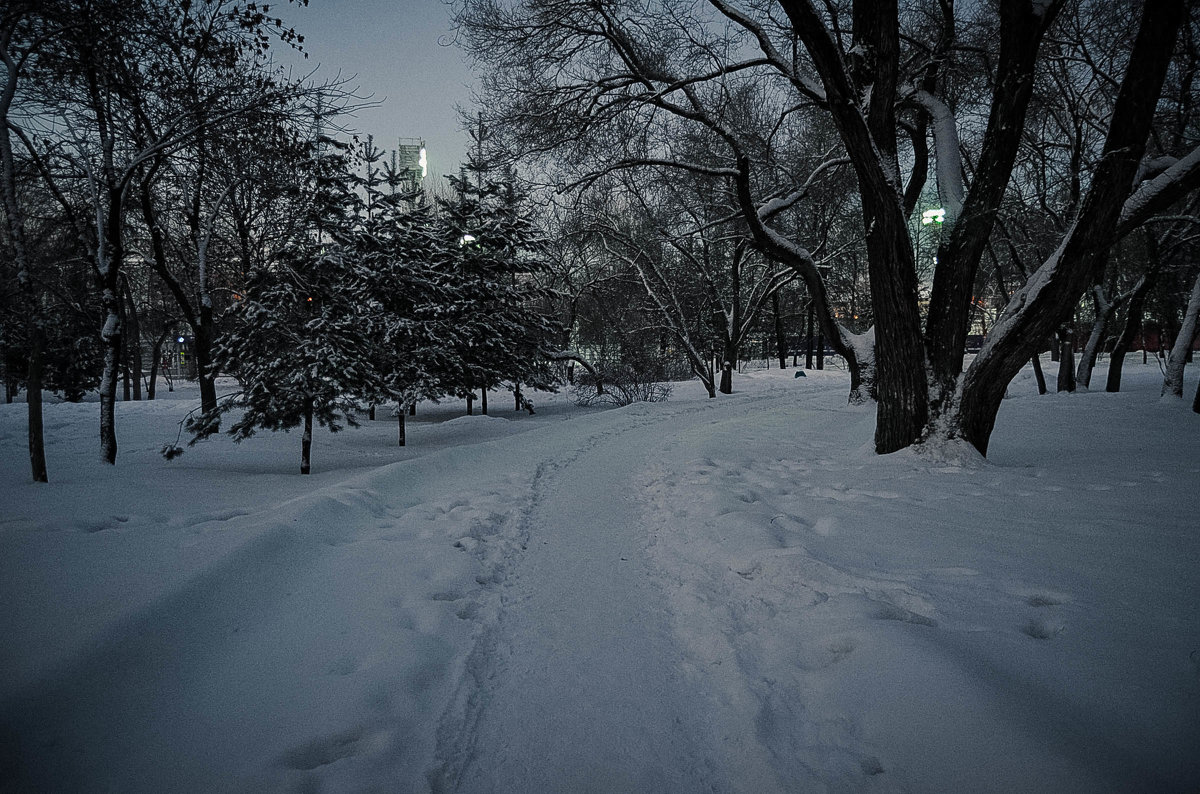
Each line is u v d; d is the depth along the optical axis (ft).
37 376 25.73
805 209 83.10
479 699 10.33
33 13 26.40
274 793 7.57
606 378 81.76
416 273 51.24
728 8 34.32
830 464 29.12
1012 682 9.07
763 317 138.82
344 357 33.60
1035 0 24.52
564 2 37.11
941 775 7.47
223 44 32.42
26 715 8.37
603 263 103.45
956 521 18.34
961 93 46.37
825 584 13.85
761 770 8.23
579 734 9.34
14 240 26.53
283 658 11.12
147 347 132.67
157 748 8.40
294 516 18.86
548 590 15.21
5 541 16.43
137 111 33.04
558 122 40.78
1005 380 26.84
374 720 9.36
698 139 49.88
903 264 27.48
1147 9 22.11
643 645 12.20
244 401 32.48
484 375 63.98
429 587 14.80
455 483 28.40
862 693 9.41
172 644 11.03
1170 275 72.90
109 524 19.38
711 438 39.19
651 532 20.11
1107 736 7.72
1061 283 24.66
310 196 37.27
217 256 60.34
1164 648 10.02
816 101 34.14
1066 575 13.58
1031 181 63.77
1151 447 31.09
